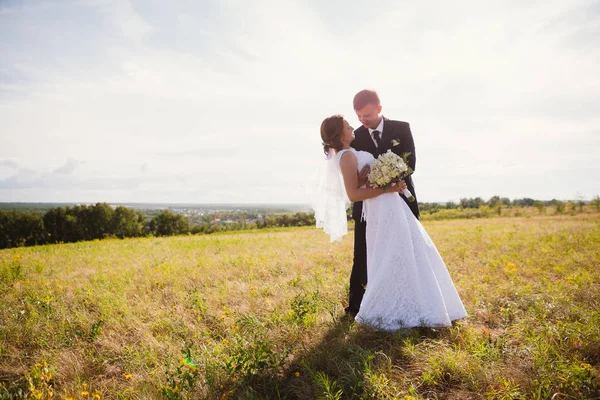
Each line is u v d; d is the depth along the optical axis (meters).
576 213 37.16
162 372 2.95
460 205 64.50
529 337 2.85
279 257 8.24
